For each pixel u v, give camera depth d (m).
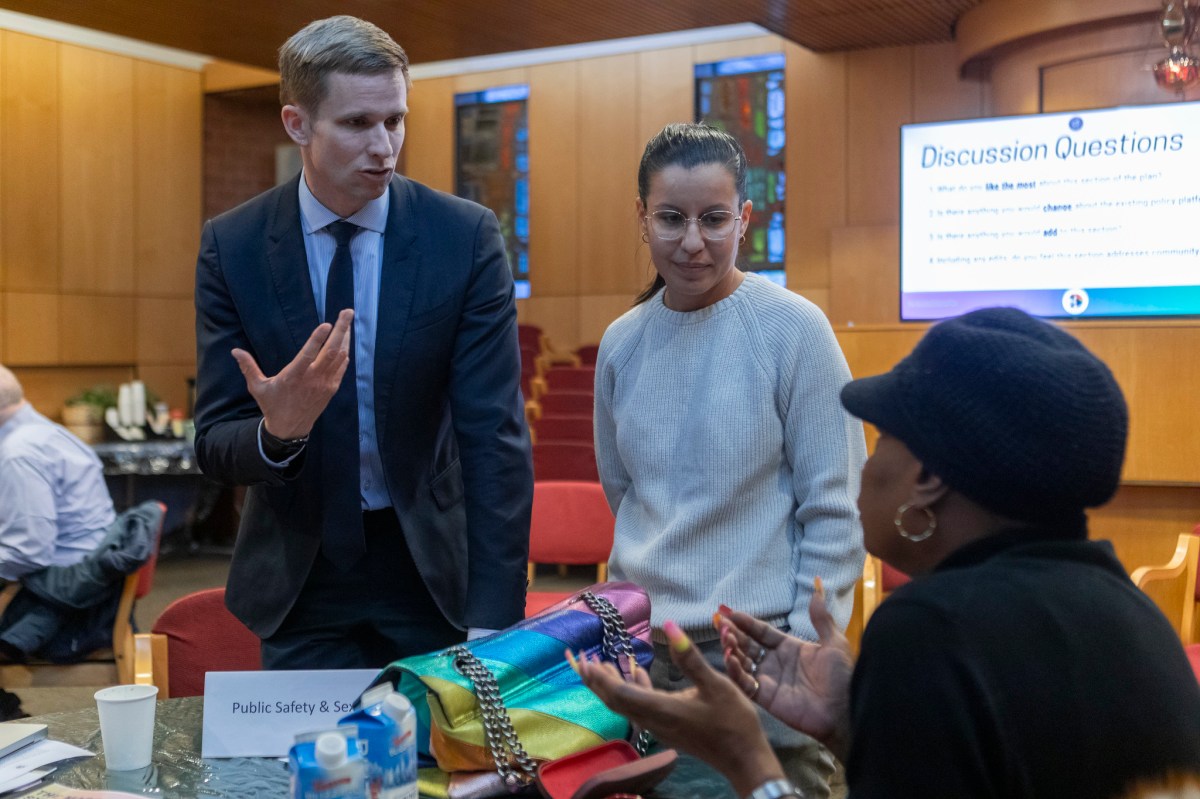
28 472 3.45
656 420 1.76
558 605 1.59
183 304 10.81
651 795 1.36
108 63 10.16
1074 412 0.96
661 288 1.86
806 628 1.63
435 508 1.80
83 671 3.46
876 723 0.92
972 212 4.42
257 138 11.23
